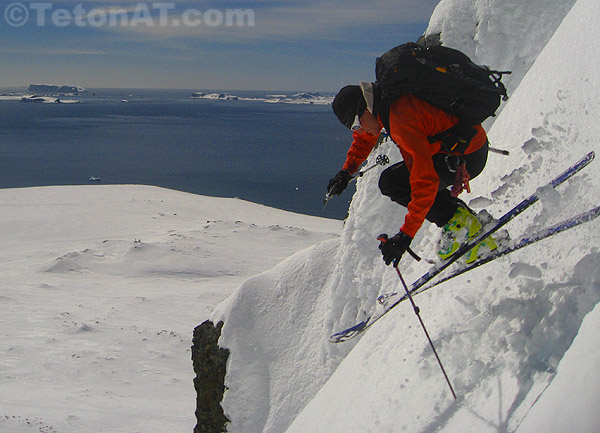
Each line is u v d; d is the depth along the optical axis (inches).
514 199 129.8
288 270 324.5
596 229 97.3
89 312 1908.2
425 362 118.9
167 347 1657.2
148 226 3159.5
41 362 1509.6
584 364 74.2
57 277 2305.6
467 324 114.3
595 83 122.2
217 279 2327.8
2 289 2101.4
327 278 311.0
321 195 5664.4
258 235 2982.3
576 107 124.7
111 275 2379.4
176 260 2508.6
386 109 111.0
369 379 145.0
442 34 244.8
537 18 225.3
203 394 323.0
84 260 2506.2
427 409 108.0
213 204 3895.2
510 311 104.3
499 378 96.2
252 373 298.4
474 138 114.4
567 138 122.6
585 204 103.6
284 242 2891.2
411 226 107.1
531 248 112.4
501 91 112.9
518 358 95.2
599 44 128.1
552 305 95.7
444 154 114.0
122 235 2962.6
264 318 311.6
